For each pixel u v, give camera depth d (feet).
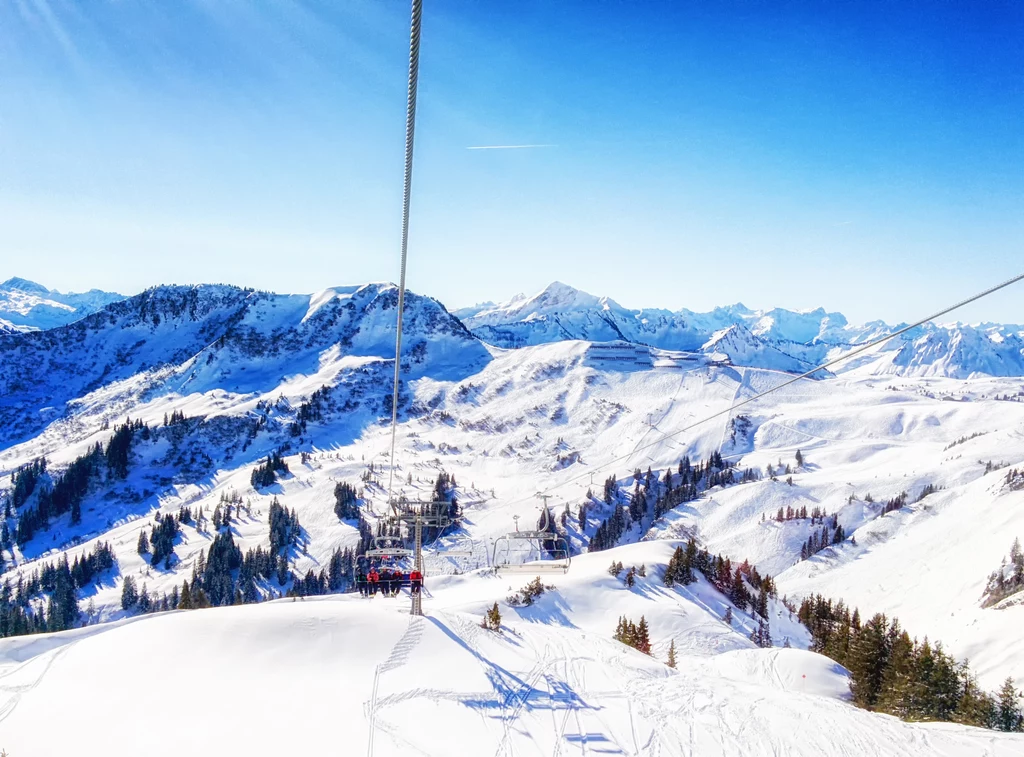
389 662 102.01
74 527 620.90
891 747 93.45
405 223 47.70
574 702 98.07
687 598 298.56
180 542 540.11
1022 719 168.86
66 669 94.48
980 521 475.72
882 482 643.04
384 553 122.01
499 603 258.78
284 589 478.59
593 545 561.43
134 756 73.92
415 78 35.81
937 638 341.00
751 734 93.76
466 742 81.97
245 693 89.35
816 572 506.07
